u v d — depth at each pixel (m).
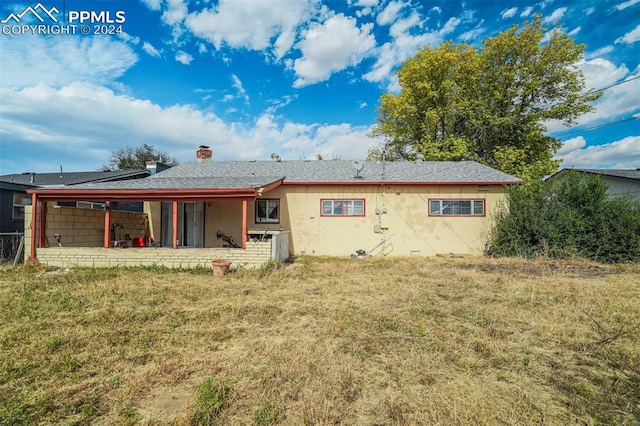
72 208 9.95
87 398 2.60
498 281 7.09
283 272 8.20
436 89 20.59
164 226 12.78
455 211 12.23
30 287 6.23
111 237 11.23
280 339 3.85
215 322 4.46
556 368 3.16
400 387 2.79
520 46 18.48
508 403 2.55
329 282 7.08
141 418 2.35
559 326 4.25
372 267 9.23
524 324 4.40
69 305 5.12
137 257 8.88
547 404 2.55
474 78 19.31
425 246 12.23
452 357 3.38
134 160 35.75
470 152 19.67
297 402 2.56
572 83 18.09
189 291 6.17
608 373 3.06
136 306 5.17
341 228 12.41
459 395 2.66
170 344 3.70
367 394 2.69
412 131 21.95
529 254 10.79
